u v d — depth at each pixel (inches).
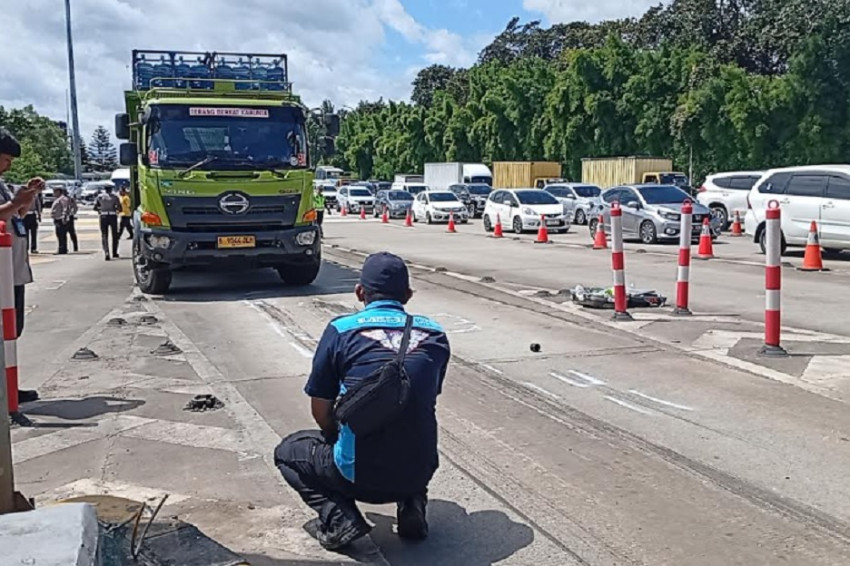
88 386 312.5
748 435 243.6
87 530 113.0
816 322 415.5
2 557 101.7
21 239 296.0
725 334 384.8
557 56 4092.0
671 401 279.6
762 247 780.0
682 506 196.1
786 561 168.6
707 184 1143.6
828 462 221.3
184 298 548.1
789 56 1998.0
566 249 886.4
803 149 1879.9
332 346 173.8
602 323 419.2
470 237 1123.9
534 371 323.6
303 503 201.3
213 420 268.8
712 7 2755.9
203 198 523.8
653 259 742.5
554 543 179.3
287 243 542.3
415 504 180.4
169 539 173.9
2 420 147.7
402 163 3144.7
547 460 227.6
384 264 183.3
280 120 549.6
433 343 176.9
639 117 2121.1
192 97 547.8
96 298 559.2
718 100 1941.4
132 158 566.6
